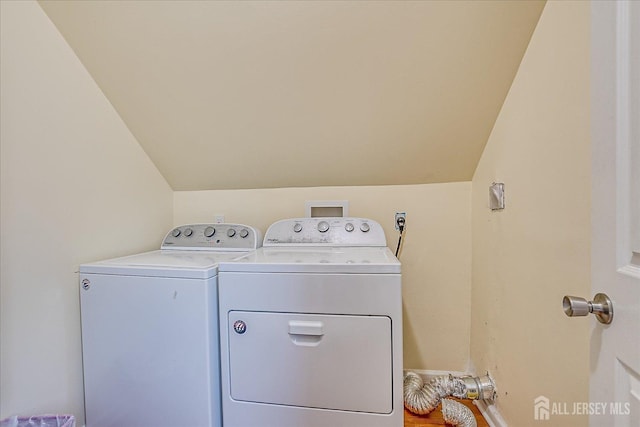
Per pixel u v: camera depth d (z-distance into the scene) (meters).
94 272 1.25
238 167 1.91
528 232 1.17
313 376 1.12
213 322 1.17
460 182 1.84
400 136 1.62
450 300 1.87
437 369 1.90
